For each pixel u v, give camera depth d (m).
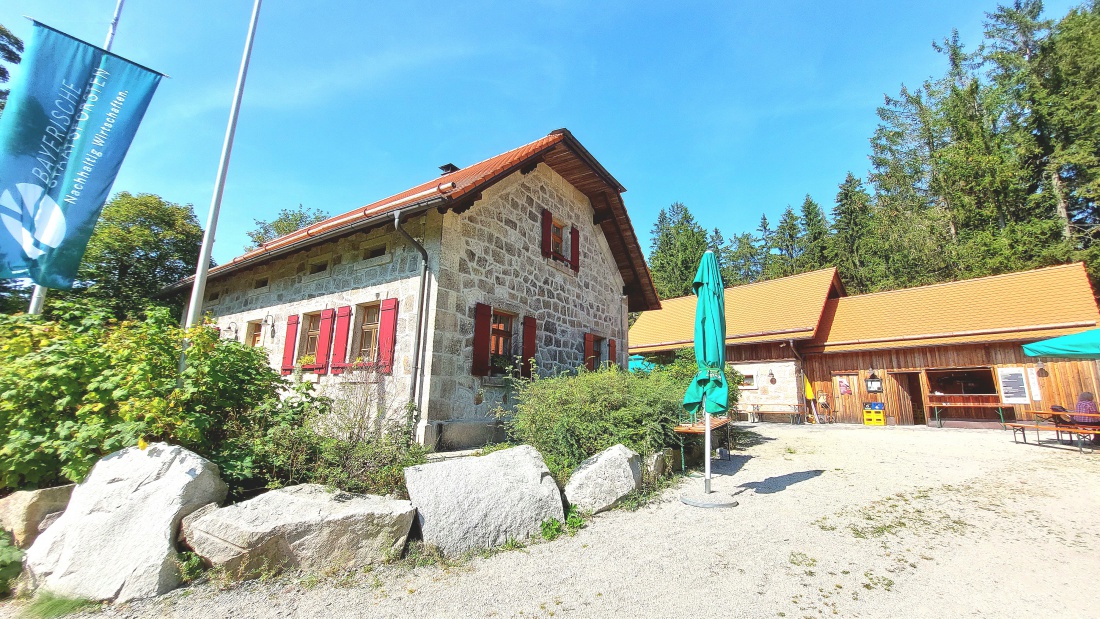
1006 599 2.95
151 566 2.87
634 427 5.91
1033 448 8.95
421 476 3.91
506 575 3.28
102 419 3.46
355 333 8.27
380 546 3.38
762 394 17.17
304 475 3.90
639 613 2.76
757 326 18.03
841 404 15.99
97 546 2.93
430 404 6.88
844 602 2.91
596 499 4.79
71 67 5.26
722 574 3.31
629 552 3.72
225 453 3.73
